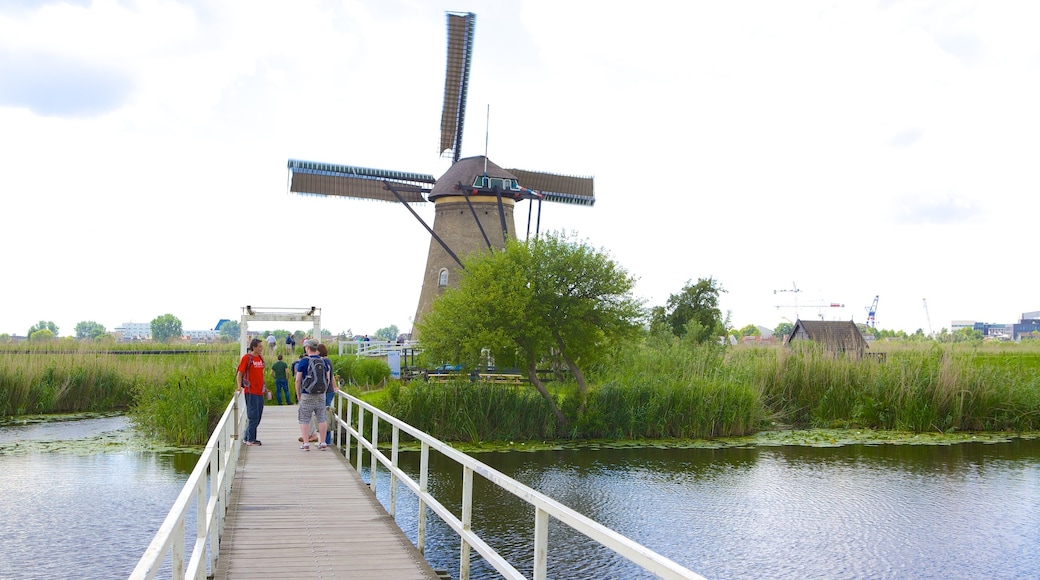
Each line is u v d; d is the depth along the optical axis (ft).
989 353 142.31
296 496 39.19
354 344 156.15
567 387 98.37
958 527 53.01
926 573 44.32
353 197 149.28
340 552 29.12
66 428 92.89
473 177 144.77
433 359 95.96
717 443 86.99
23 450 77.25
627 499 60.54
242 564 27.37
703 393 92.12
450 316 92.84
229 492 39.70
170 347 154.51
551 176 160.45
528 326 89.97
